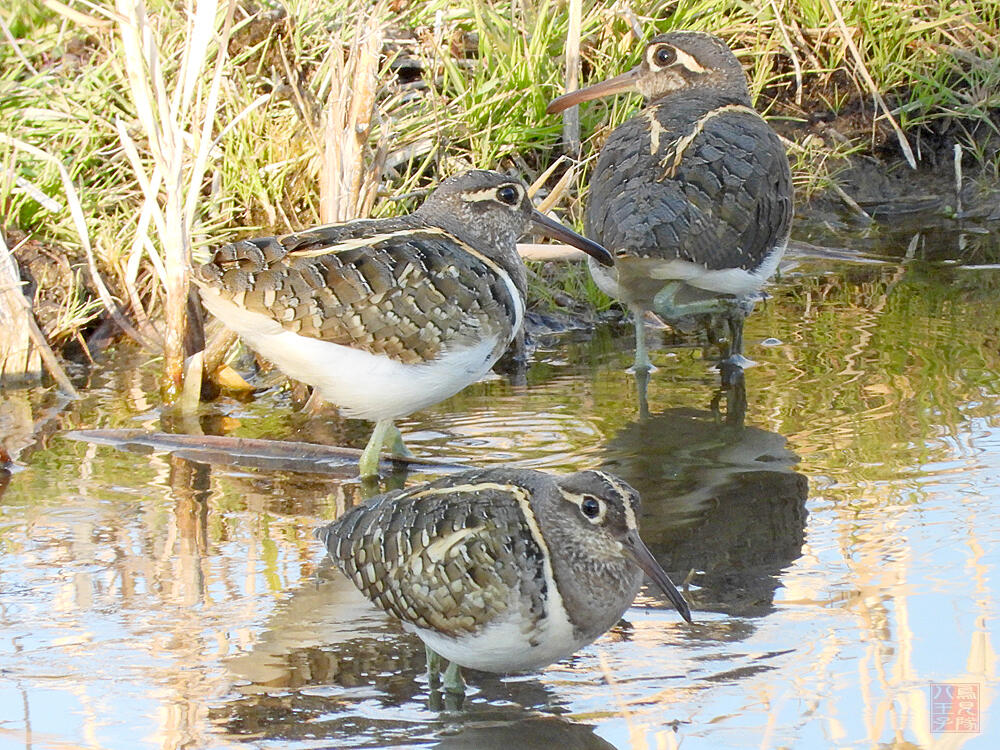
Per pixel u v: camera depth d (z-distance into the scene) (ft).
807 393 39.34
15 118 45.14
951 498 32.81
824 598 28.78
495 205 36.50
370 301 32.58
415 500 26.35
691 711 25.25
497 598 24.95
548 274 47.34
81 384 41.09
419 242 33.86
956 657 26.58
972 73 55.26
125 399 40.11
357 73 40.86
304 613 28.66
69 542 31.35
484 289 33.99
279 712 25.20
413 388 33.63
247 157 45.57
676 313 41.01
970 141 54.95
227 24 38.93
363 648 27.58
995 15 56.18
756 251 40.98
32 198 43.57
